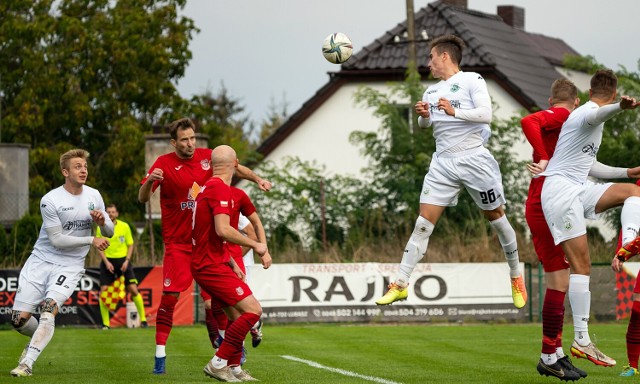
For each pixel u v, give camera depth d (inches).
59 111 2669.8
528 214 689.0
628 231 660.7
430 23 2374.5
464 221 1702.8
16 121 2578.7
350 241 1648.6
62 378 709.3
